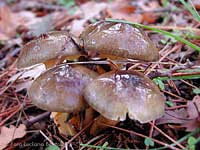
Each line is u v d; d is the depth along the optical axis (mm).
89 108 261
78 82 242
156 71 301
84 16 549
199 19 296
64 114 266
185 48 353
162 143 242
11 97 343
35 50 257
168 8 528
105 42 245
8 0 759
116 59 270
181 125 253
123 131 269
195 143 232
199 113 250
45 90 240
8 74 379
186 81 303
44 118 308
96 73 257
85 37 263
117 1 637
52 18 553
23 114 320
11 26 570
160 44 380
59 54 253
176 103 284
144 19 510
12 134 291
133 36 248
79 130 271
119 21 259
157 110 226
